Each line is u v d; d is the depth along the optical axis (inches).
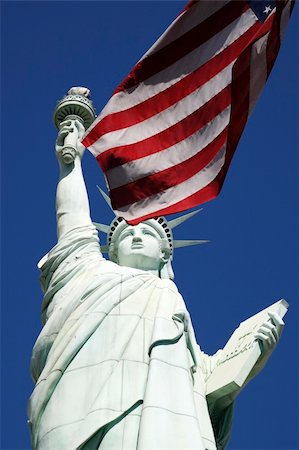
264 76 2107.5
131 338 2322.8
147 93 2187.5
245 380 2421.3
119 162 2129.7
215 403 2486.5
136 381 2242.9
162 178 2112.5
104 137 2153.1
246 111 2096.5
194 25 2203.5
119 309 2379.4
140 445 2108.8
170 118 2167.8
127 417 2180.1
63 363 2294.5
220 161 2102.6
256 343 2464.3
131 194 2105.1
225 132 2123.5
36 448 2246.6
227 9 2210.9
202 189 2091.5
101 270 2484.0
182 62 2198.6
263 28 2112.5
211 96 2164.1
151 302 2421.3
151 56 2203.5
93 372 2267.5
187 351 2356.1
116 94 2188.7
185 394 2228.1
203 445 2161.7
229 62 2181.3
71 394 2244.1
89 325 2340.1
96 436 2160.4
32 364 2421.3
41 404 2277.3
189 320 2427.4
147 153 2138.3
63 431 2187.5
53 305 2449.6
